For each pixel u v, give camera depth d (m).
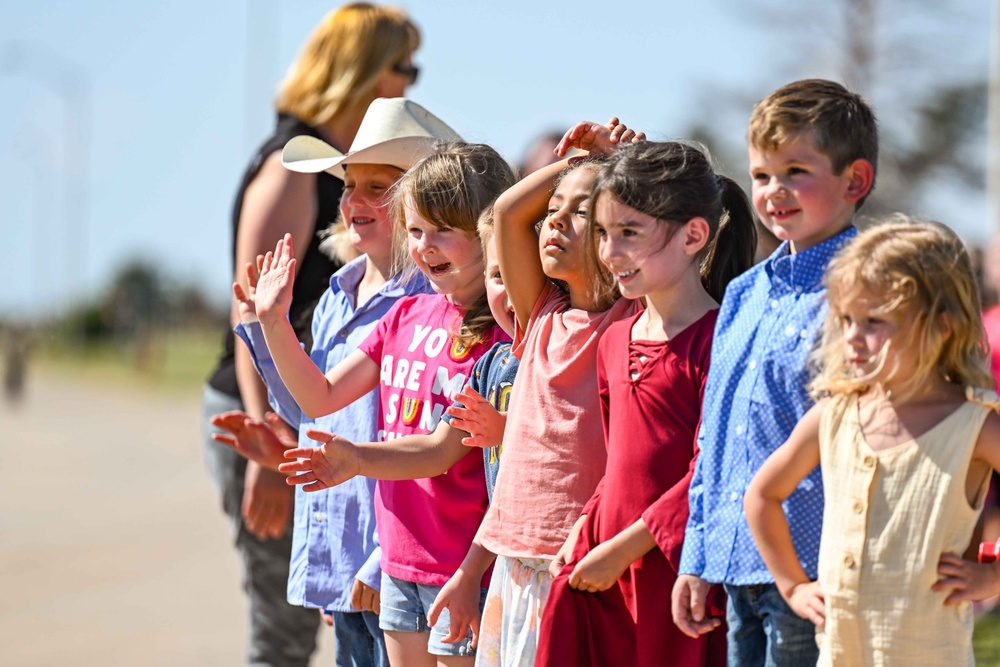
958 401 4.43
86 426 49.84
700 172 5.27
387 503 6.39
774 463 4.68
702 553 4.95
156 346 112.75
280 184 8.20
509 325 6.10
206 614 15.04
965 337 4.42
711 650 5.20
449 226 6.25
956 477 4.36
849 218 5.06
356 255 7.88
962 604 4.42
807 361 4.82
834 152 4.89
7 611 15.36
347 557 6.84
